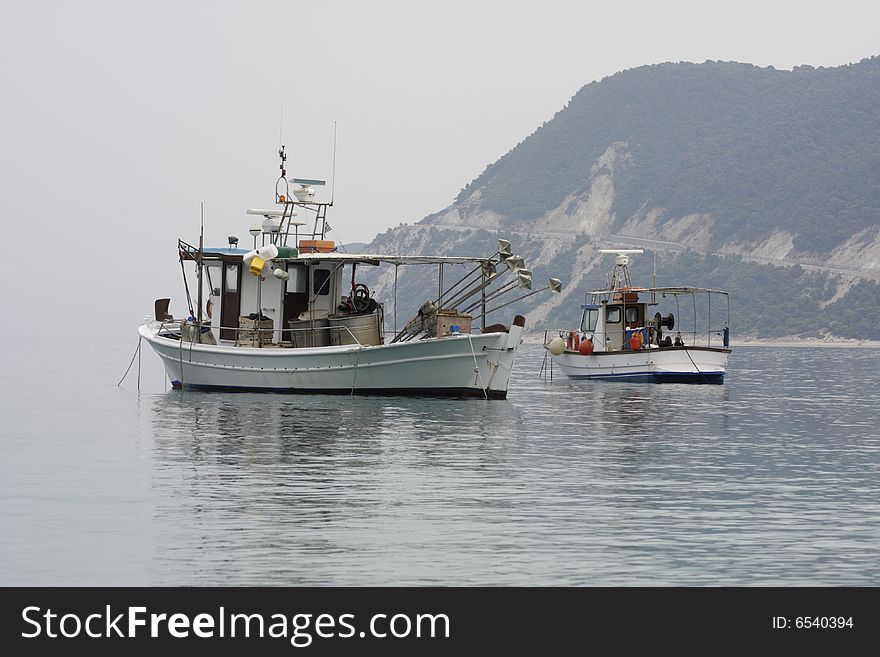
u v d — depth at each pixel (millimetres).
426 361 45938
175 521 21594
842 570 18781
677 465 29703
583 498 24406
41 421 40031
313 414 40844
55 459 29703
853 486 26484
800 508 23562
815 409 48750
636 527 21531
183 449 31688
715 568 18828
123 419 40469
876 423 41906
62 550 19438
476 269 48688
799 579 18344
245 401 45781
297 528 21109
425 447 32438
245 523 21484
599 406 48469
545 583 18031
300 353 46938
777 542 20453
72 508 22797
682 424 40812
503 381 47344
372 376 46656
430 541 20219
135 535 20453
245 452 31078
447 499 24078
